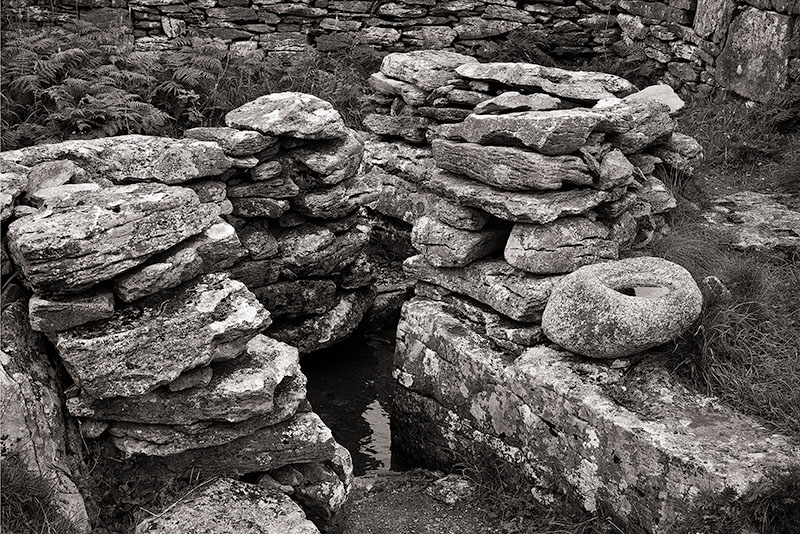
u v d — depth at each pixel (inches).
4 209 140.6
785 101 281.9
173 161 176.6
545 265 175.5
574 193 180.4
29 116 267.6
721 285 179.0
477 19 356.8
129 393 133.0
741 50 298.7
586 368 162.2
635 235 202.2
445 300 194.4
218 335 139.2
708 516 137.2
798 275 197.2
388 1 349.7
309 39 352.2
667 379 160.6
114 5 335.9
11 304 140.3
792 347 169.0
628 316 156.3
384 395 216.1
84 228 132.7
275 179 207.9
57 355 143.5
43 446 133.9
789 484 137.6
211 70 309.7
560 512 161.3
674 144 233.9
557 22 360.5
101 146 172.9
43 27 318.0
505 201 177.3
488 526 165.6
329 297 221.5
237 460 144.8
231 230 155.0
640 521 147.1
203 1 339.0
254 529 133.3
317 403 211.5
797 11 277.7
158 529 132.5
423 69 250.7
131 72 287.3
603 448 151.5
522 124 176.4
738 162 278.1
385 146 267.1
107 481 141.1
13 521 126.6
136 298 138.2
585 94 212.8
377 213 267.9
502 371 169.6
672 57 335.9
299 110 207.3
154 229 139.2
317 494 151.9
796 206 242.4
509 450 171.2
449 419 184.5
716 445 143.6
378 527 165.2
